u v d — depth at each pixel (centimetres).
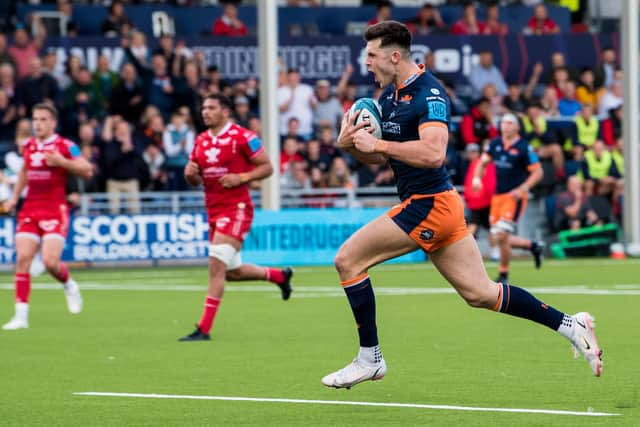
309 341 2986
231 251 3083
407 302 4069
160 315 3753
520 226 6888
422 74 2030
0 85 6412
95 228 6028
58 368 2516
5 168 6331
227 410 1953
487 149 4797
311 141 6619
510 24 7900
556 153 6844
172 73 6650
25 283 3428
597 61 7550
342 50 7138
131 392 2167
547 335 3059
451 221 2025
